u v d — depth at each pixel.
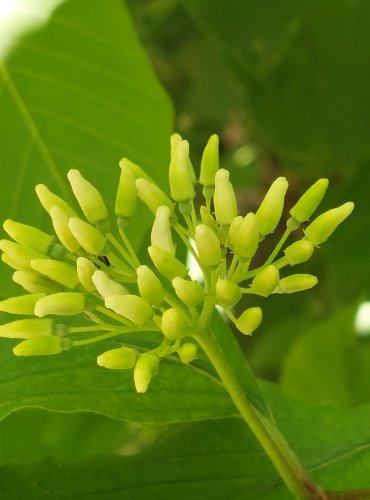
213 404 0.17
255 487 0.17
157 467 0.17
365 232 0.28
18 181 0.19
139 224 0.18
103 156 0.19
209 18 0.27
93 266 0.15
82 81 0.20
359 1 0.28
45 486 0.17
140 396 0.16
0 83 0.20
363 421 0.18
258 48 0.27
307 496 0.15
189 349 0.15
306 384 0.26
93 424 0.24
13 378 0.16
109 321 0.17
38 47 0.20
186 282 0.14
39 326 0.15
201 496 0.17
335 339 0.26
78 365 0.17
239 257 0.15
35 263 0.15
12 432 0.23
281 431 0.18
